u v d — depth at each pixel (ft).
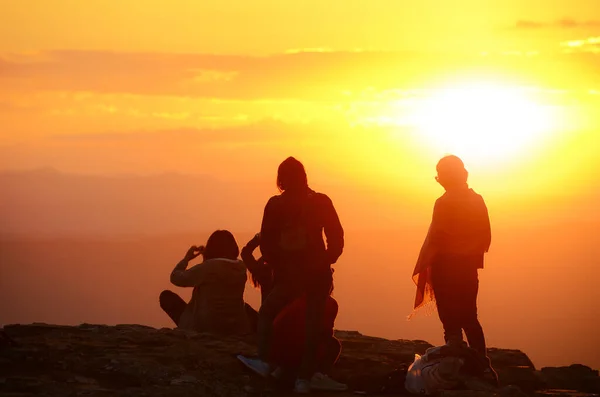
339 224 56.70
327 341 59.52
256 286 67.10
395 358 66.74
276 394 55.52
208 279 68.54
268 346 57.06
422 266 59.31
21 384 51.75
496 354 69.05
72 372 55.52
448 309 58.85
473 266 59.16
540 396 58.18
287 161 56.65
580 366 67.10
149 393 51.37
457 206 58.95
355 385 58.23
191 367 57.88
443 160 60.13
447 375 55.57
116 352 60.34
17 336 66.23
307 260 56.08
